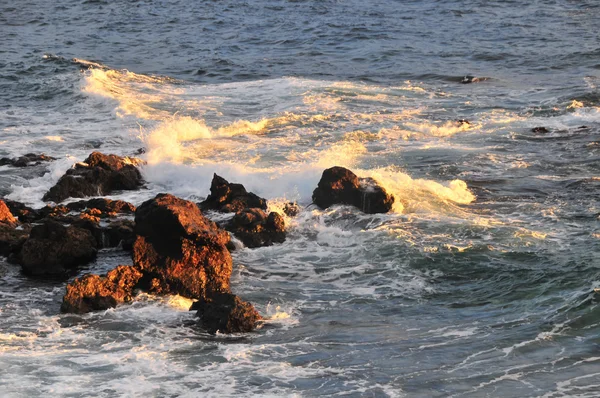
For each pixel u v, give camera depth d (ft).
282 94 277.03
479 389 98.12
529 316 118.11
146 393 97.71
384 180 175.73
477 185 183.83
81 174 182.70
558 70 320.70
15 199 176.24
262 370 104.01
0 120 244.83
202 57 356.79
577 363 103.30
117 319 119.85
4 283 134.82
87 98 268.21
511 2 506.07
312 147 214.07
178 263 130.00
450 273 136.05
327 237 153.28
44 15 471.62
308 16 463.83
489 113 252.62
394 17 459.73
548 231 152.66
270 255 146.92
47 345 111.24
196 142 218.79
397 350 109.60
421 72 320.09
